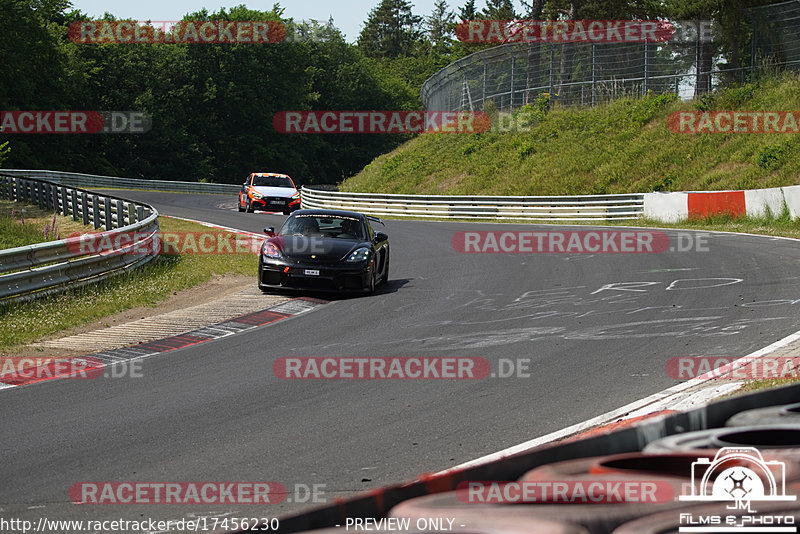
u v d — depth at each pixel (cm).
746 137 7431
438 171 10012
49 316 2456
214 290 3191
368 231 3228
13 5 13838
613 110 9275
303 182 19988
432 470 1107
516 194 8531
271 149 18800
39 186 6681
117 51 17075
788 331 1986
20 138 14112
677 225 5719
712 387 1480
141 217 4481
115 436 1295
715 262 3456
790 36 8194
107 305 2723
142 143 17000
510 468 520
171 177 17612
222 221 6175
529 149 9231
